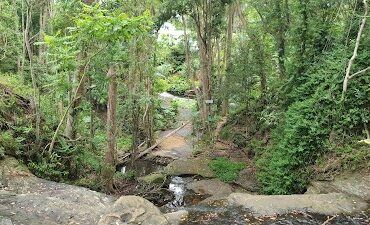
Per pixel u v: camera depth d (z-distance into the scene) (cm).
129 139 1574
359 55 895
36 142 861
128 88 1187
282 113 1075
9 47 1116
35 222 568
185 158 1323
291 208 693
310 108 899
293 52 1082
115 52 816
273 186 913
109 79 878
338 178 800
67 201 663
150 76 1376
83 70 879
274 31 1211
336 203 706
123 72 1086
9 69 1253
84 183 895
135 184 1050
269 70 1288
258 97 1352
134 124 1322
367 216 661
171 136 1817
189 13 1363
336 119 867
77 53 819
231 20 1514
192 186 1053
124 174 1109
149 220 596
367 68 812
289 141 905
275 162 933
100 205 667
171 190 1030
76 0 898
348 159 813
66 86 838
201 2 1352
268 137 1185
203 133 1484
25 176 764
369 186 747
